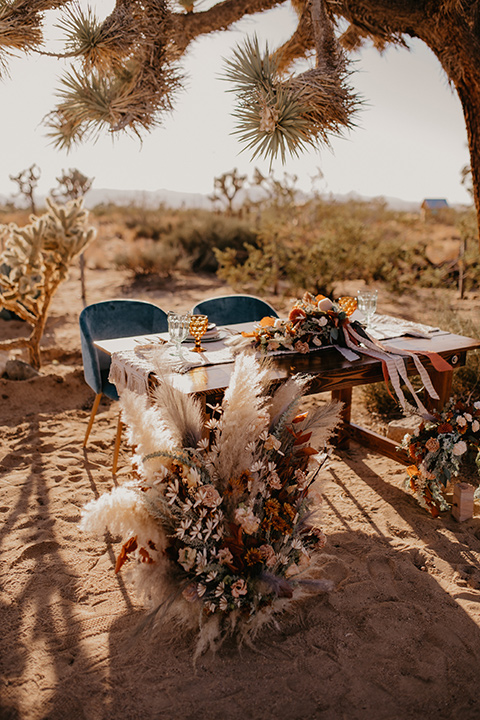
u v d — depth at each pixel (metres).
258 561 2.27
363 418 4.93
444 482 3.23
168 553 2.33
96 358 4.06
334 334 3.35
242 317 4.69
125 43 2.89
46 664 2.17
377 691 2.04
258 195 16.70
